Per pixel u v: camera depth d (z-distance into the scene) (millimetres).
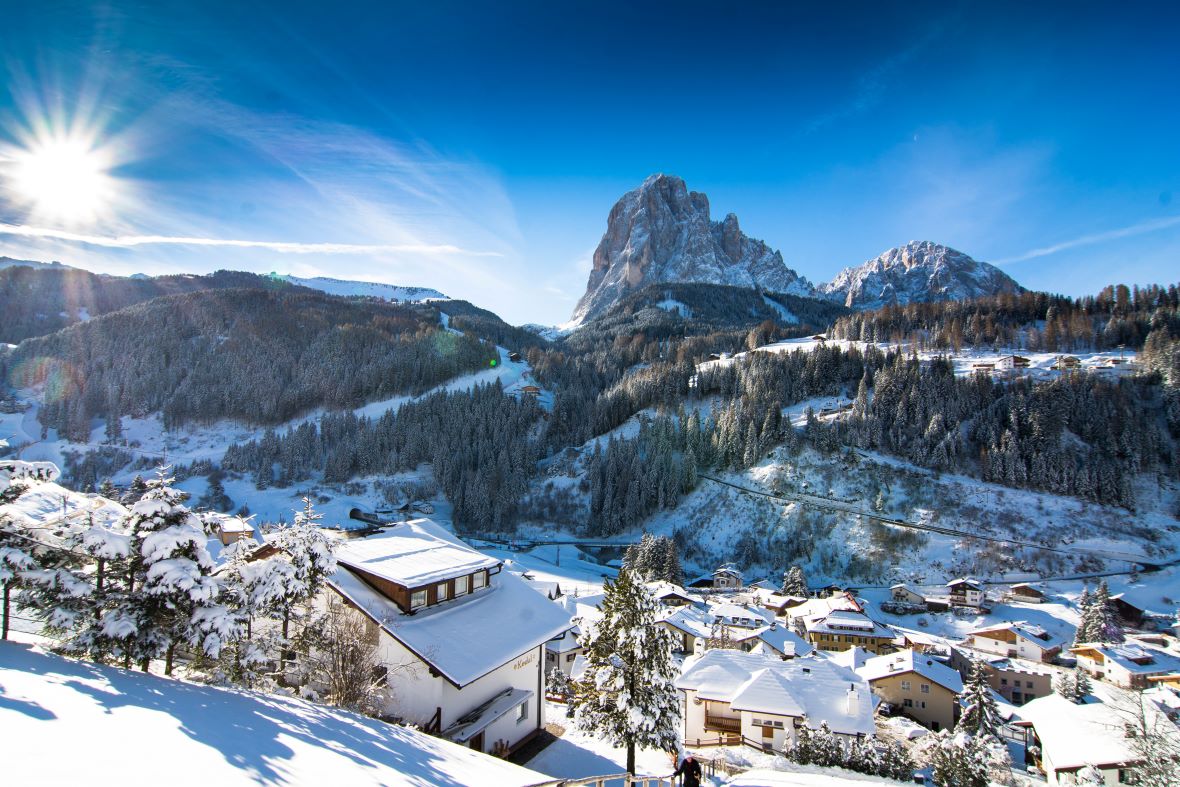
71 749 8680
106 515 18578
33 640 20562
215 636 17625
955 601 81750
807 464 110750
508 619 28344
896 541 94125
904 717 50594
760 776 22672
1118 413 103000
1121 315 155250
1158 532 88438
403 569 26719
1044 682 61125
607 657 26750
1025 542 89812
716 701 38469
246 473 146625
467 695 25156
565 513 124562
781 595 86562
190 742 10562
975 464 103062
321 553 22828
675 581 92938
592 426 151750
